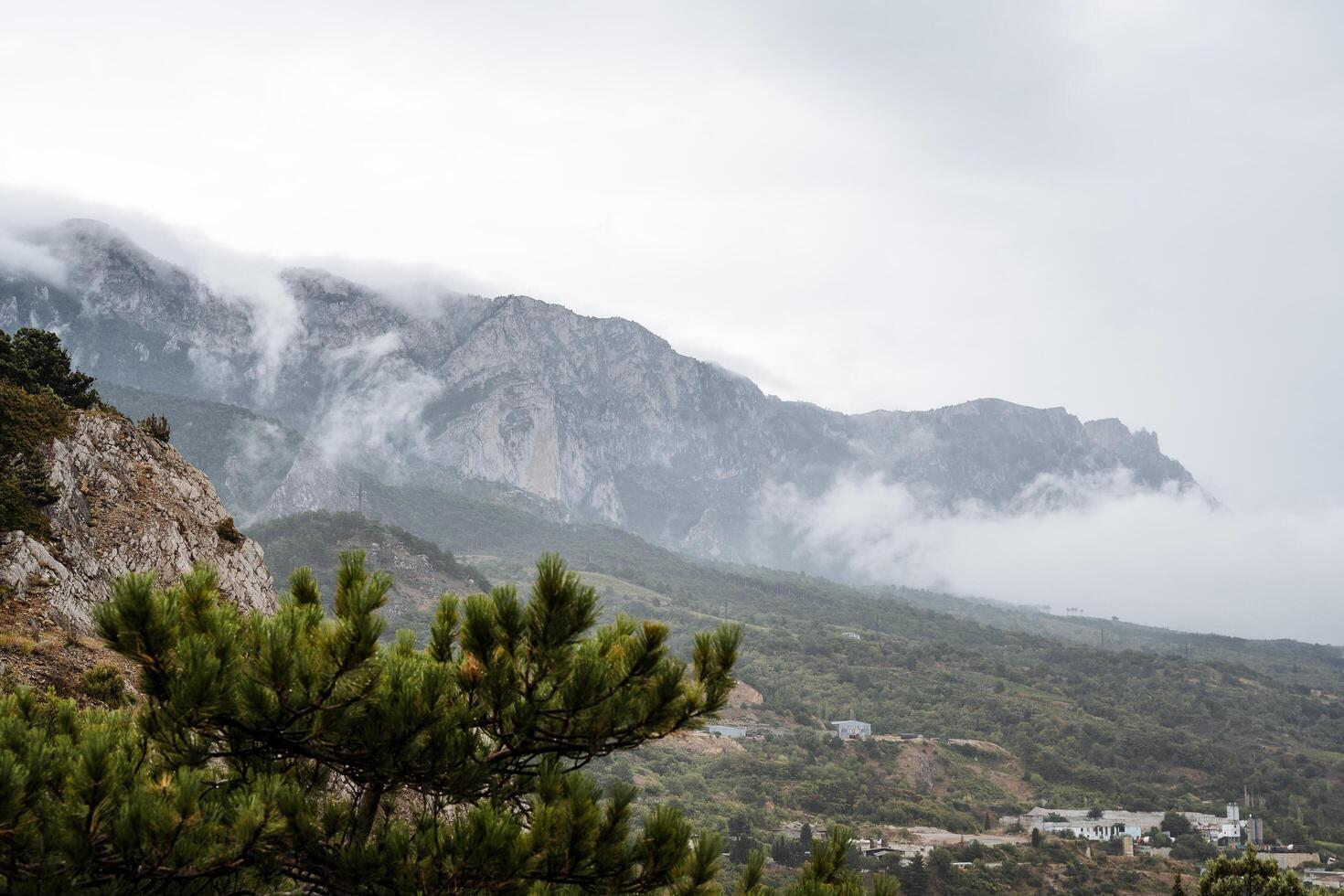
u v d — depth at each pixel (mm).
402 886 7832
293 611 8453
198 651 7461
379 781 8328
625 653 8422
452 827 8227
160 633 7461
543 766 8461
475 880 7918
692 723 8508
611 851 8133
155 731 8000
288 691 7637
